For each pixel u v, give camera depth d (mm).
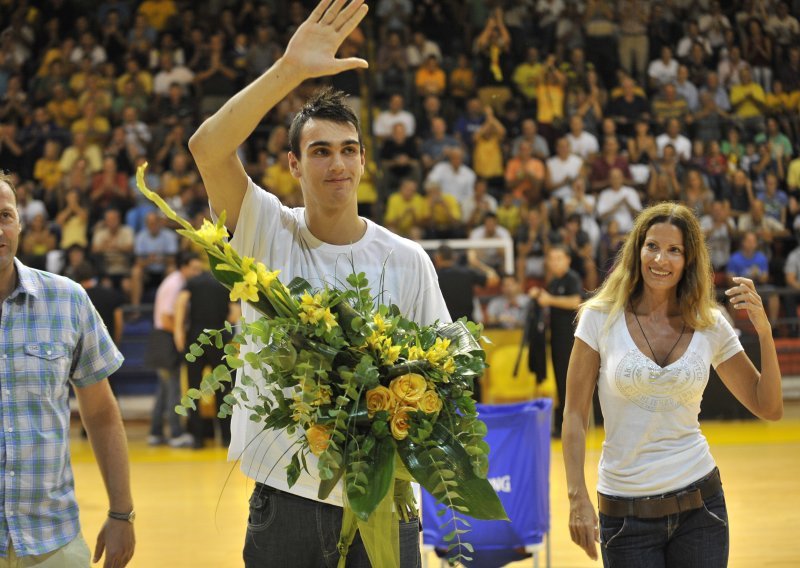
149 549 6484
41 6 17484
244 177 2973
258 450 2943
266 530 2936
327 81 15781
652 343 3562
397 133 14852
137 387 13102
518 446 4672
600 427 11016
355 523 2811
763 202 14859
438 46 17062
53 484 3008
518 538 4664
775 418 3668
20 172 15148
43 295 3078
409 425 2672
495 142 14930
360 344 2656
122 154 14852
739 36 17094
